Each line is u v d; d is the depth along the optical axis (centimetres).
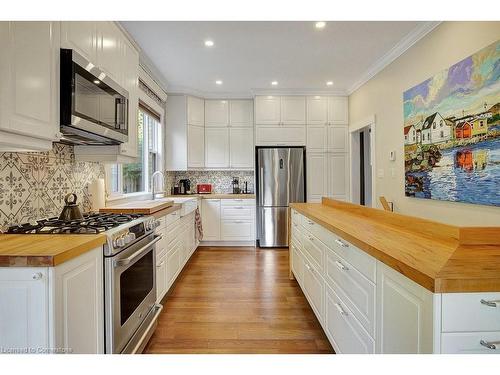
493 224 224
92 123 185
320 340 219
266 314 260
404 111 340
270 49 351
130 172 384
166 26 293
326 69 419
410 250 123
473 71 239
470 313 91
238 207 520
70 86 165
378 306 128
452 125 263
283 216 511
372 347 134
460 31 255
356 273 151
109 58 225
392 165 372
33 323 116
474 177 239
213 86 498
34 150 154
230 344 214
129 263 178
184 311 267
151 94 437
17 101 132
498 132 217
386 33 313
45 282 116
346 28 301
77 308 133
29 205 187
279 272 376
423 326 97
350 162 520
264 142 520
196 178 568
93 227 170
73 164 238
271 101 519
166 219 286
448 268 99
